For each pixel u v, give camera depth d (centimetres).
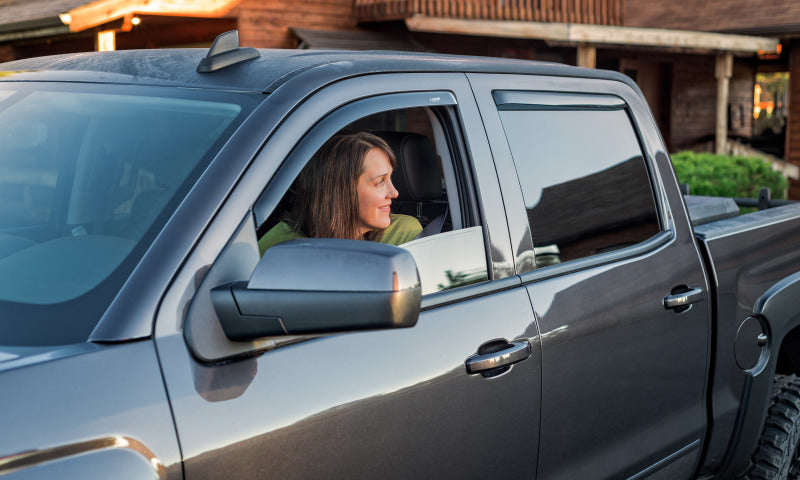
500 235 233
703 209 347
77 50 1522
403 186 262
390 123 267
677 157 1341
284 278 160
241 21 1427
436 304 213
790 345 375
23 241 190
